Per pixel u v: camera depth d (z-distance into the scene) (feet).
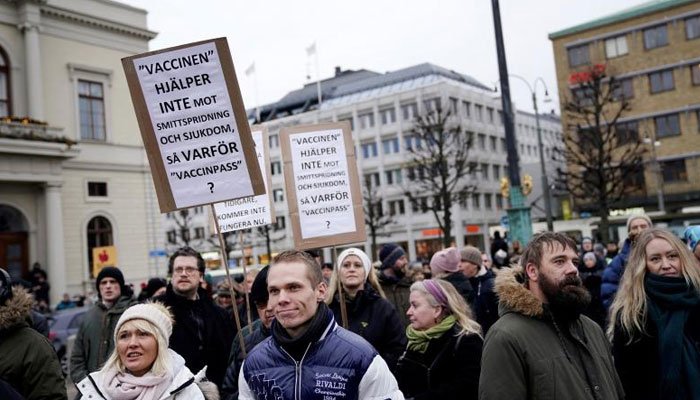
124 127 104.68
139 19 108.37
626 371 11.77
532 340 9.98
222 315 17.87
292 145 17.90
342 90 248.11
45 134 87.45
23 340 12.51
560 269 10.21
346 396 9.12
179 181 15.26
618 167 116.47
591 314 22.35
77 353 20.11
